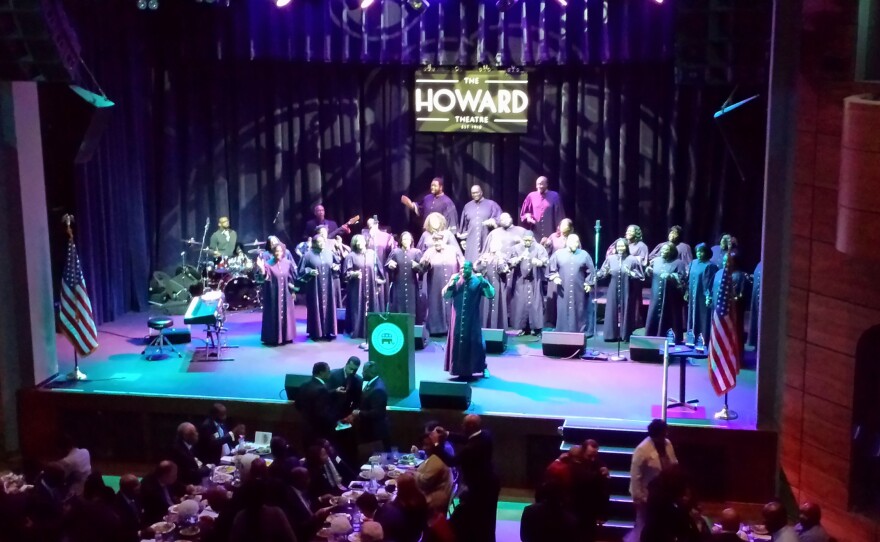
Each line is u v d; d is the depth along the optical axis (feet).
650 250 62.34
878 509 38.58
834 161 38.19
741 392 47.24
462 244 61.41
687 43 41.88
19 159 46.42
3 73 44.50
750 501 42.34
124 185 60.39
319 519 31.19
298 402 41.52
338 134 64.13
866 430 38.91
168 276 63.46
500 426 44.27
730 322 42.19
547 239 57.72
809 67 38.86
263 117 64.03
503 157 63.87
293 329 55.42
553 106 62.44
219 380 48.91
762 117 43.32
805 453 40.52
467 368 48.65
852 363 38.09
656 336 54.49
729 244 52.60
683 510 29.50
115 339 55.77
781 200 41.04
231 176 64.49
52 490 33.81
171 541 31.76
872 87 36.86
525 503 43.50
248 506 27.61
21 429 47.65
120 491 32.83
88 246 56.95
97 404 47.01
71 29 44.75
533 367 51.06
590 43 59.57
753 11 40.68
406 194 64.34
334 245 56.80
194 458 38.14
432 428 37.63
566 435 43.29
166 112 62.64
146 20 61.41
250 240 64.80
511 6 59.21
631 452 42.24
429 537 29.60
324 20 61.00
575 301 55.77
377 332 46.65
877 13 37.24
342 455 41.04
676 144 60.90
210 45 61.36
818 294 39.27
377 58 61.46
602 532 40.78
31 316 47.34
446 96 62.59
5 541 30.53
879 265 36.70
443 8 60.64
